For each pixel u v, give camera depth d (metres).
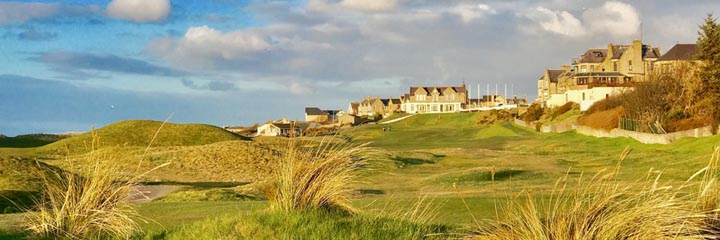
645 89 69.06
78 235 11.36
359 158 13.05
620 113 77.25
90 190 11.72
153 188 34.09
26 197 26.70
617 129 69.56
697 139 53.06
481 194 23.23
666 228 8.47
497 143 82.94
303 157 12.41
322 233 10.35
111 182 12.07
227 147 52.75
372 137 108.88
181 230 11.62
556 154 62.00
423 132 120.94
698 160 35.50
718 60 64.69
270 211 11.91
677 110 66.81
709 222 9.10
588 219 8.79
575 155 57.47
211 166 47.25
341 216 11.77
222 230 10.97
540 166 44.09
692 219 8.84
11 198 26.09
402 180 36.53
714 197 9.38
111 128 70.38
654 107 67.56
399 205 17.33
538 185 28.22
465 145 84.38
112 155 12.83
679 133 56.56
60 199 11.97
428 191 28.52
